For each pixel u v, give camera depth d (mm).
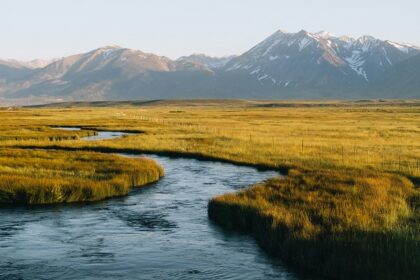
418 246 16094
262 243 18094
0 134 64125
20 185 26172
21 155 41281
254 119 120625
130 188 30594
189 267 15820
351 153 45531
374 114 152375
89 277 14789
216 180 33844
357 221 19047
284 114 159500
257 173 37156
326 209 21078
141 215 23109
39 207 24547
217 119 120562
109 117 132750
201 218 22594
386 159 41219
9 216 22469
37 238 18859
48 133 68000
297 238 17078
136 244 18281
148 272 15305
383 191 25688
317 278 15109
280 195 24672
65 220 21891
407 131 73938
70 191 26438
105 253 17109
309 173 32344
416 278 13844
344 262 15125
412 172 34406
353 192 25250
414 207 22703
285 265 16203
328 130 76312
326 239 16875
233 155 45469
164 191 29609
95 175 31531
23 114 156250
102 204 25578
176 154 47938
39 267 15570
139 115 153000
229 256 17031
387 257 15133
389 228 18172
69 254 16938
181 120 113438
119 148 50750
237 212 21531
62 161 37656
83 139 63344
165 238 19172
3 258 16406
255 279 14898
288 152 46719
